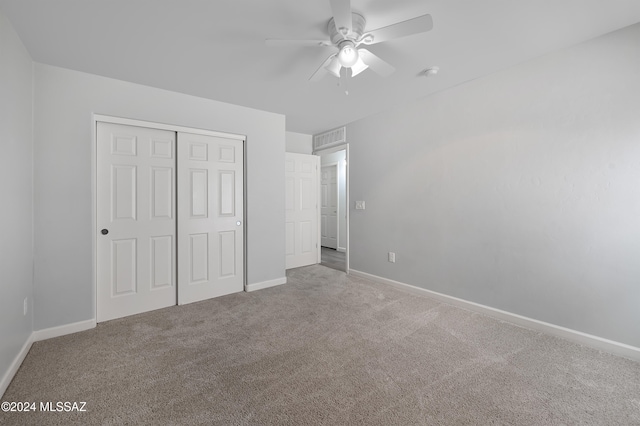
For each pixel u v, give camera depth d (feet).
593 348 6.74
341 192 20.51
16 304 5.98
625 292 6.36
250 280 11.13
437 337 7.34
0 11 5.28
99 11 5.45
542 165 7.53
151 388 5.36
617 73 6.37
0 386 5.11
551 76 7.30
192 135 9.84
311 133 15.75
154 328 7.89
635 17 5.85
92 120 7.97
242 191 11.09
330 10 5.53
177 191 9.57
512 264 8.17
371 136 12.41
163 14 5.58
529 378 5.64
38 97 7.19
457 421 4.54
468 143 9.08
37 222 7.15
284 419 4.60
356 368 6.00
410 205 10.93
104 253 8.33
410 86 9.34
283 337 7.37
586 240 6.88
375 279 12.39
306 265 15.62
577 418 4.61
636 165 6.19
